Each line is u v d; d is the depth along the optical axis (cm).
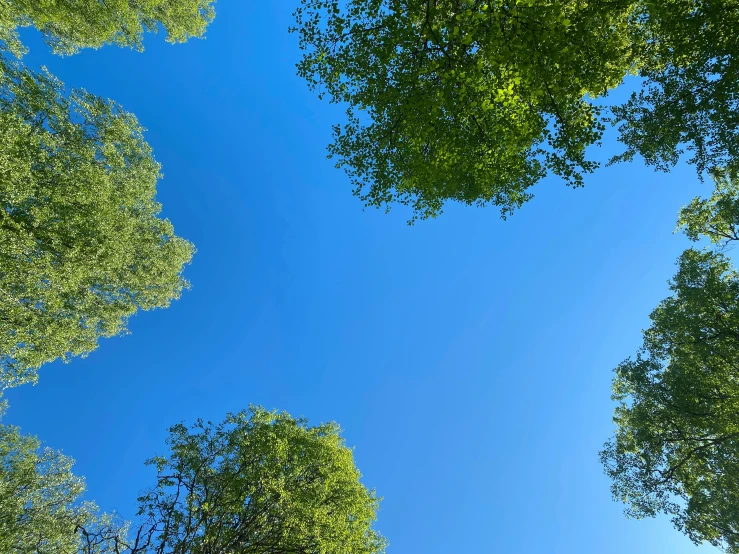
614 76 1209
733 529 1752
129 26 2362
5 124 1448
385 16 971
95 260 1773
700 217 1870
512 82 977
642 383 1962
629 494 2042
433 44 1000
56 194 1589
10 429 2019
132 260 2070
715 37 953
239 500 1374
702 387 1791
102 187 1733
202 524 1285
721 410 1747
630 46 1194
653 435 1970
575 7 1031
